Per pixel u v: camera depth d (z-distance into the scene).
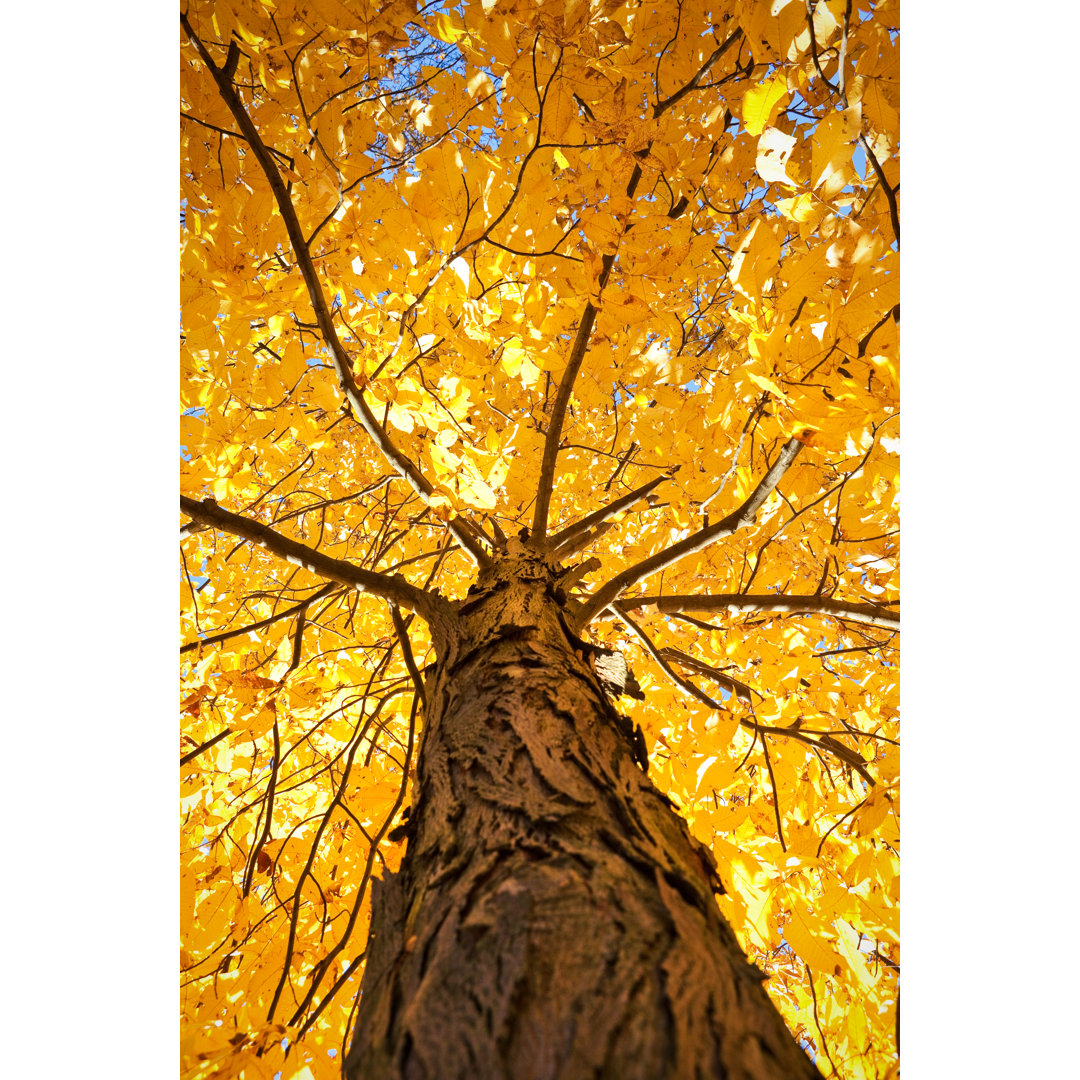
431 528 3.12
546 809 0.91
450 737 1.17
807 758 2.48
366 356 1.69
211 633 2.82
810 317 1.51
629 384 2.08
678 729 2.43
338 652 2.79
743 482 1.97
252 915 2.18
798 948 1.81
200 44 1.55
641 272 1.53
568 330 2.08
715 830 2.01
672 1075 0.54
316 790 2.67
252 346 2.03
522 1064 0.56
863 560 2.44
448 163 1.54
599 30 1.60
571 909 0.71
